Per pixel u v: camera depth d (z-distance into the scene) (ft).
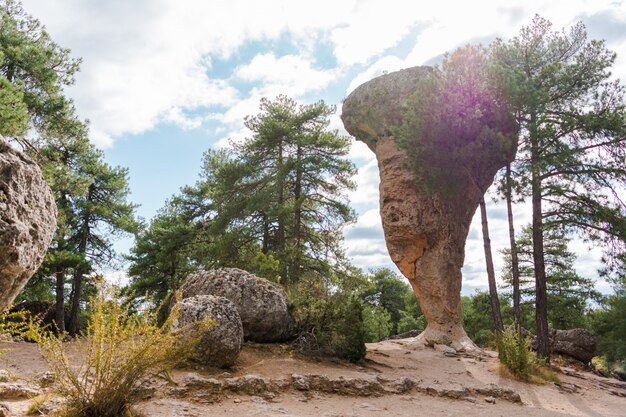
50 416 19.25
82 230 92.07
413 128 60.34
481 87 57.41
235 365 34.32
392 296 171.63
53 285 95.20
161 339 22.08
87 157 89.61
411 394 35.65
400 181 72.13
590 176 56.59
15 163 15.30
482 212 64.95
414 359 53.72
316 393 31.37
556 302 109.70
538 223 58.75
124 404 20.86
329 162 87.30
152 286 98.32
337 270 87.66
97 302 21.24
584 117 54.60
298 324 44.91
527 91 54.70
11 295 15.55
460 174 61.46
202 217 112.78
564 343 72.74
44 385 23.84
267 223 91.25
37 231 15.70
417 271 71.41
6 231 14.24
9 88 49.16
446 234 70.33
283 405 27.61
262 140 88.38
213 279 43.47
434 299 70.33
